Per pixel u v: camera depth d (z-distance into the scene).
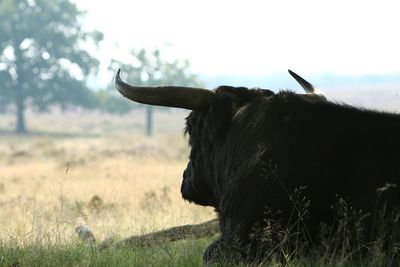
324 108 19.89
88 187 57.03
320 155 19.12
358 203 18.45
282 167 19.38
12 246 24.89
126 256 23.25
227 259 20.03
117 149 163.00
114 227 32.28
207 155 22.42
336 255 18.75
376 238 18.05
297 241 19.05
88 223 34.41
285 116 20.08
